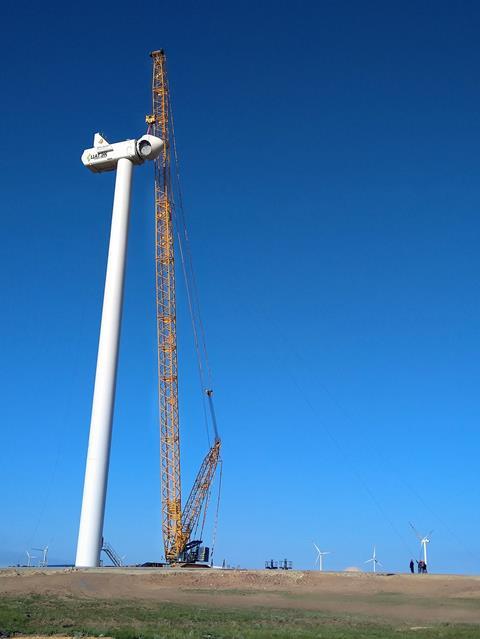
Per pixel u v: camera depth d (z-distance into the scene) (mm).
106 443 86875
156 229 118500
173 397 116125
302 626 44688
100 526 84250
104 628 39906
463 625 47781
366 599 64938
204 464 127812
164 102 120625
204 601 60875
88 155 101188
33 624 40656
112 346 90188
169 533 115875
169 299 117438
